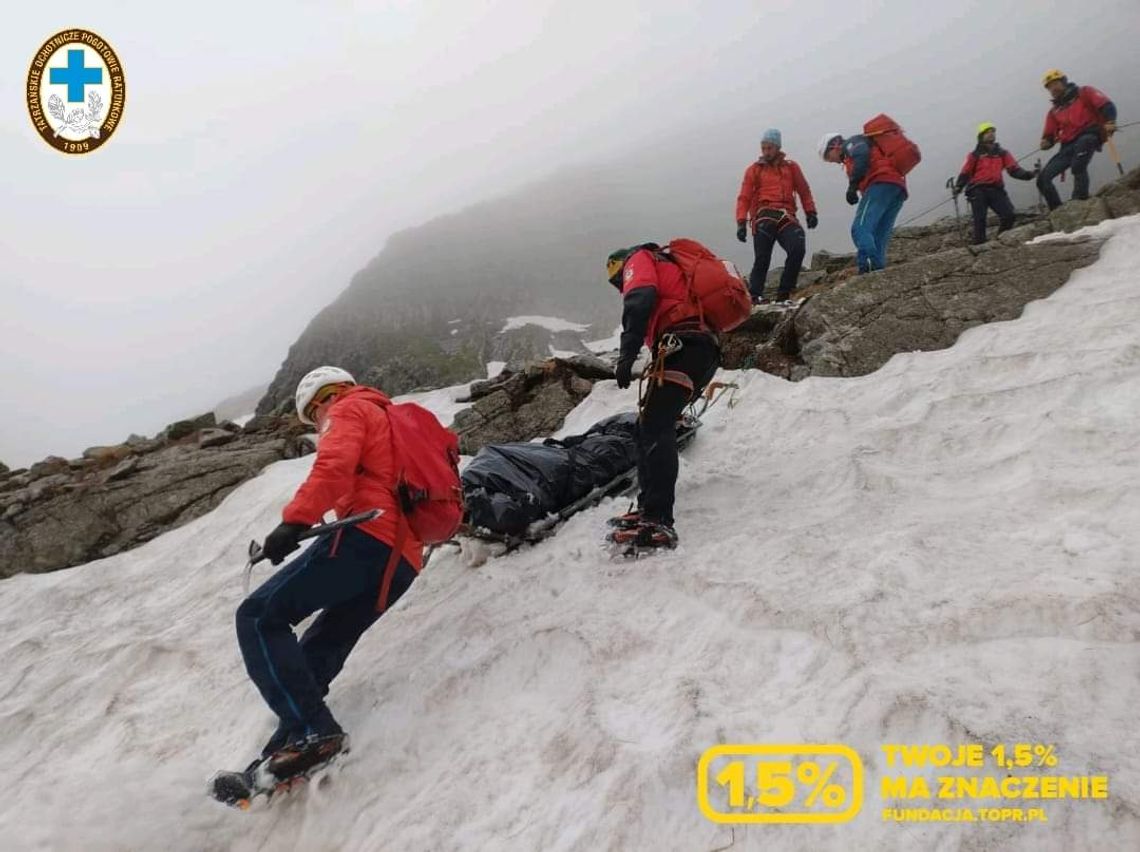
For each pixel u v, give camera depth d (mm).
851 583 2955
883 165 7469
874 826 1961
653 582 3512
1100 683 2125
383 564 3107
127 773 3455
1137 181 9391
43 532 8117
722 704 2555
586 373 8062
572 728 2693
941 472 3957
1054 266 6086
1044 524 3064
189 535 7477
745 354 7387
